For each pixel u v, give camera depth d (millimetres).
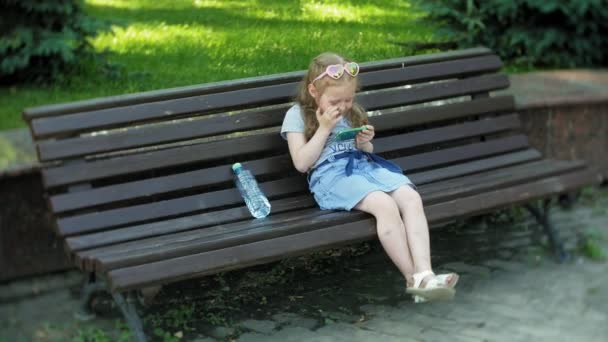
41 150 3932
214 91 4305
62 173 3969
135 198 4125
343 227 3953
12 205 4500
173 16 5738
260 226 3959
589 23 6867
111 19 5863
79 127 4008
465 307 4332
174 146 4234
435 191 4371
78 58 5785
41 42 5598
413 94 4844
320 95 4090
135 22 5902
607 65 7219
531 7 6676
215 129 4273
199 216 4137
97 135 4047
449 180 4734
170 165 4172
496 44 6941
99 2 6312
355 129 4164
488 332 4051
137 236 3936
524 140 5238
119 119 4082
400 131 5000
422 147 5074
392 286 4602
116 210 4020
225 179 4285
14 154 4531
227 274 4711
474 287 4570
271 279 4680
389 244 3965
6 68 5543
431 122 4930
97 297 4406
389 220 3975
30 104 5305
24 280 4629
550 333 4012
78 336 4047
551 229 4945
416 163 4777
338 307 4359
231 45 5145
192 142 4773
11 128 4934
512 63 6938
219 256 3658
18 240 4559
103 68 5668
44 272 4664
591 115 6012
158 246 3703
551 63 7059
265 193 4352
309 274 4750
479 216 5562
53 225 4156
